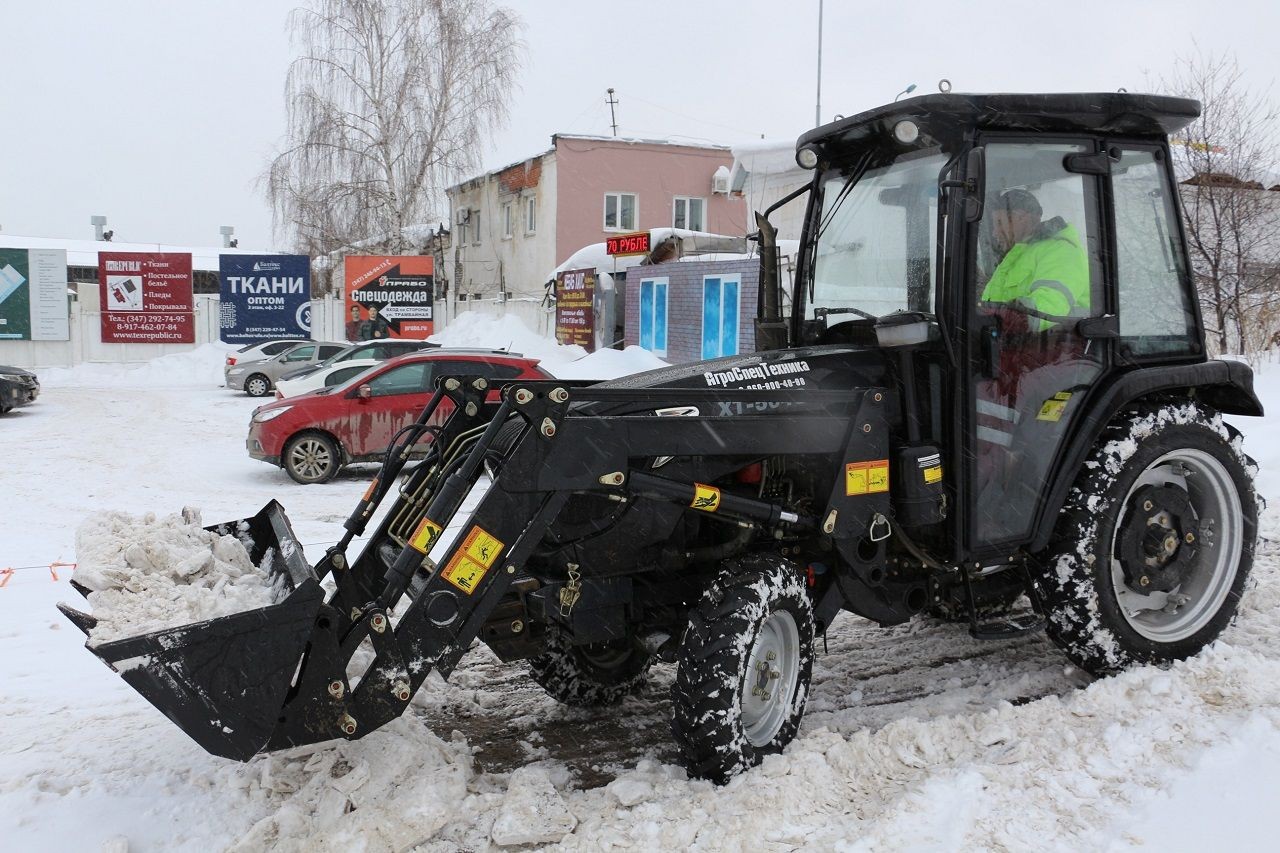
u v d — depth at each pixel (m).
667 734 4.05
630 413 3.53
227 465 12.06
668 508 3.66
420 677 3.19
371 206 28.73
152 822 3.23
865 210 4.18
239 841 2.99
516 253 29.50
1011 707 3.85
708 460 3.77
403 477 10.69
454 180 28.97
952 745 3.62
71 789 3.46
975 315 3.79
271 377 22.25
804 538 3.96
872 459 3.79
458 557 3.22
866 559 3.92
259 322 29.08
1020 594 5.00
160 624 3.07
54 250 28.47
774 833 3.08
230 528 4.05
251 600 3.33
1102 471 4.06
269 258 28.91
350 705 3.10
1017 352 3.94
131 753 3.77
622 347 20.48
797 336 4.49
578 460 3.35
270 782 3.32
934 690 4.37
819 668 4.66
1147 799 3.16
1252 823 2.96
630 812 3.22
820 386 3.89
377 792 3.20
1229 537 4.44
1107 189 4.07
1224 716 3.68
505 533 3.28
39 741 3.90
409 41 28.33
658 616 3.93
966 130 3.74
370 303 26.66
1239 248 12.56
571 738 4.01
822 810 3.23
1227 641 4.53
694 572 3.98
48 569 6.80
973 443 3.83
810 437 3.69
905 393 3.88
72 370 27.62
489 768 3.73
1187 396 4.50
